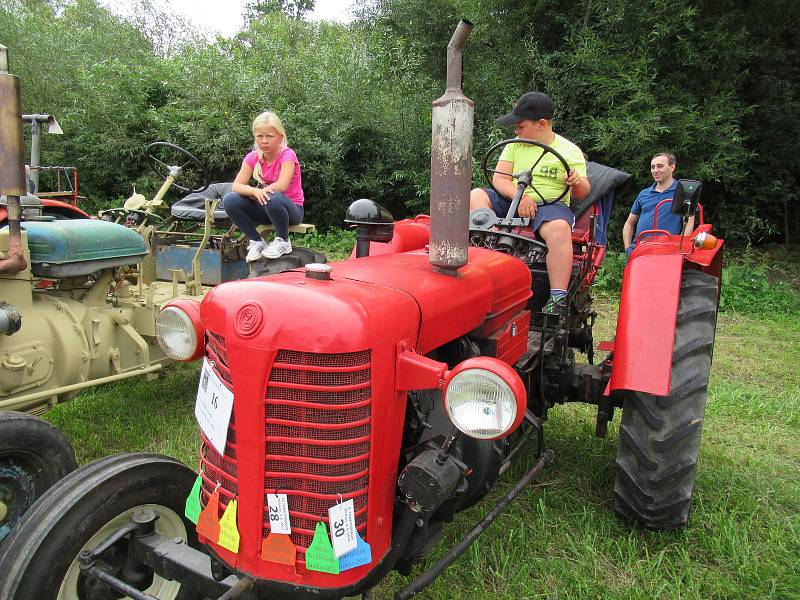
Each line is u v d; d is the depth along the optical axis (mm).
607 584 2410
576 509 2908
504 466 2441
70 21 17344
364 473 1648
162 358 3777
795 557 2561
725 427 3918
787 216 10961
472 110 1909
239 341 1586
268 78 11352
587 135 8969
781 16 9406
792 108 9922
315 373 1557
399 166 11062
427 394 2008
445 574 2400
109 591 1926
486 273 2305
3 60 2529
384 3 12711
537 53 9719
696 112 8461
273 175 4379
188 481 2139
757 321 6898
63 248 3098
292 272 1972
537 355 2916
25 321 2977
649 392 2395
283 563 1634
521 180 3014
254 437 1606
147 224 5004
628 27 9016
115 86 11523
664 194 5426
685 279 2926
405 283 1912
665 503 2492
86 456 3350
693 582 2391
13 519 2371
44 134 11500
